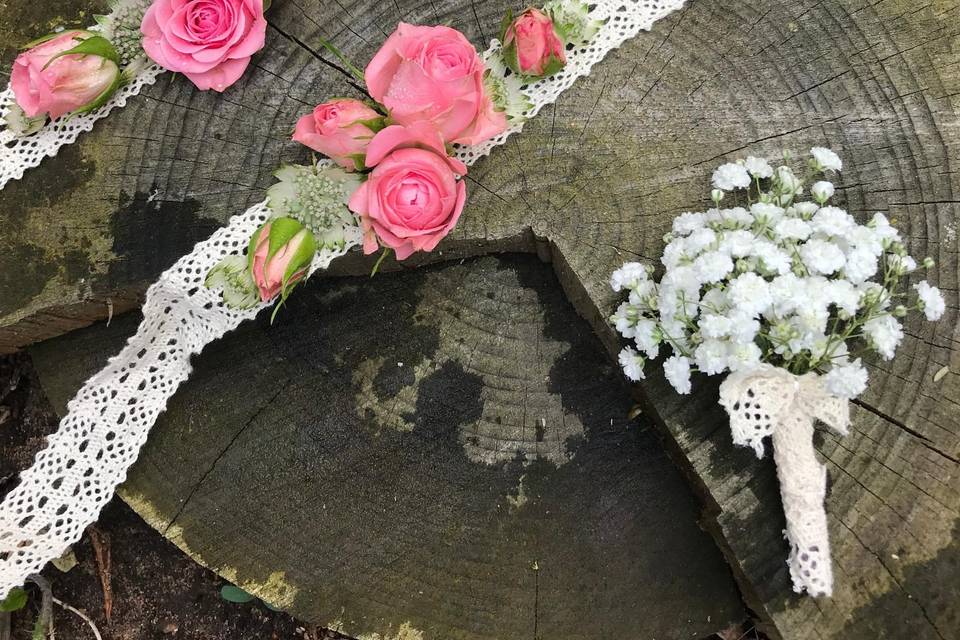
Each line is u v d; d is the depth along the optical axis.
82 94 0.46
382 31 0.47
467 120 0.44
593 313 0.47
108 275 0.47
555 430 0.49
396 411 0.49
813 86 0.46
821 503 0.43
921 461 0.44
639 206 0.46
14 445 0.59
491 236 0.46
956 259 0.45
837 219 0.43
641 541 0.48
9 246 0.48
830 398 0.43
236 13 0.45
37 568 0.47
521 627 0.49
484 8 0.47
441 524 0.49
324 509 0.49
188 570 0.58
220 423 0.49
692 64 0.46
